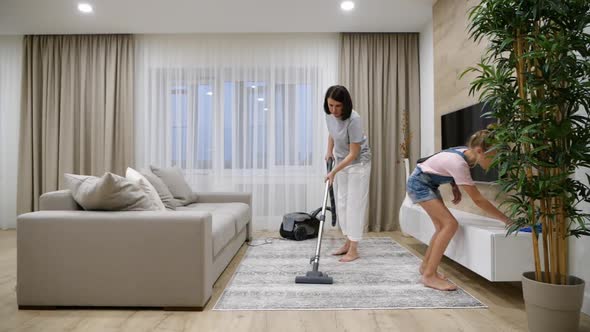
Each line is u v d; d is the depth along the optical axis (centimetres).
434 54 396
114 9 398
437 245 238
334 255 328
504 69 179
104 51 472
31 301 200
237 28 451
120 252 199
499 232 213
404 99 469
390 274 266
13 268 290
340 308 202
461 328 178
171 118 484
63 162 468
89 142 478
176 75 483
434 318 190
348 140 297
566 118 161
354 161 301
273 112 480
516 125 169
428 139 441
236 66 483
